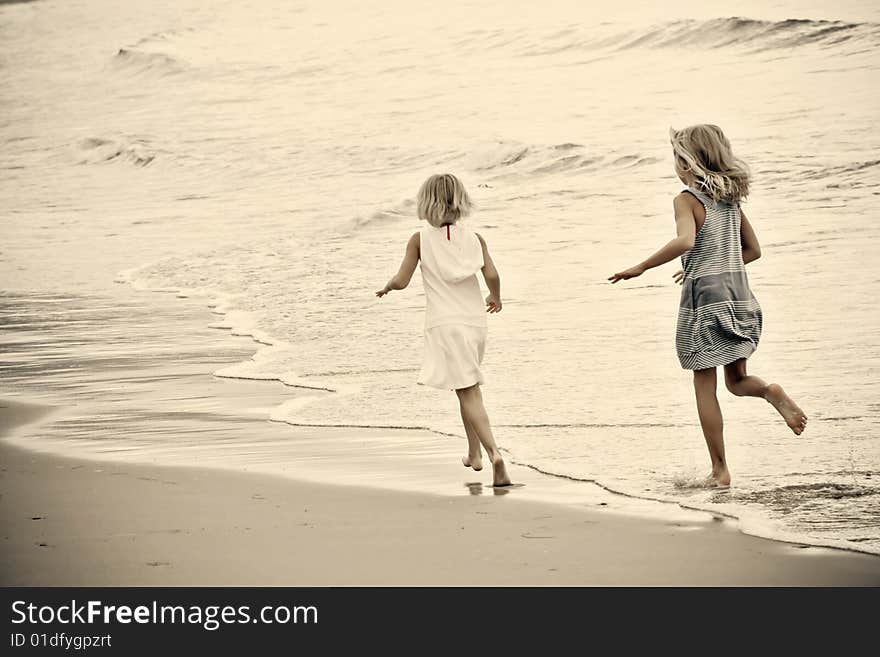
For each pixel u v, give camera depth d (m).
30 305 43.03
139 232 66.69
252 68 128.50
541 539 13.64
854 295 32.72
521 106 92.44
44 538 13.95
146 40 148.88
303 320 35.47
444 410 22.45
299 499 15.95
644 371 25.02
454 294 17.56
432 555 13.08
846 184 54.41
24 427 22.44
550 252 45.62
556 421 20.89
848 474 16.30
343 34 131.88
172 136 108.94
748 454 17.88
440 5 131.75
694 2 107.62
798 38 92.69
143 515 15.07
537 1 122.81
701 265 16.52
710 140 16.47
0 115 130.12
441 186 17.69
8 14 173.00
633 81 92.81
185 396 25.41
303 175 84.12
